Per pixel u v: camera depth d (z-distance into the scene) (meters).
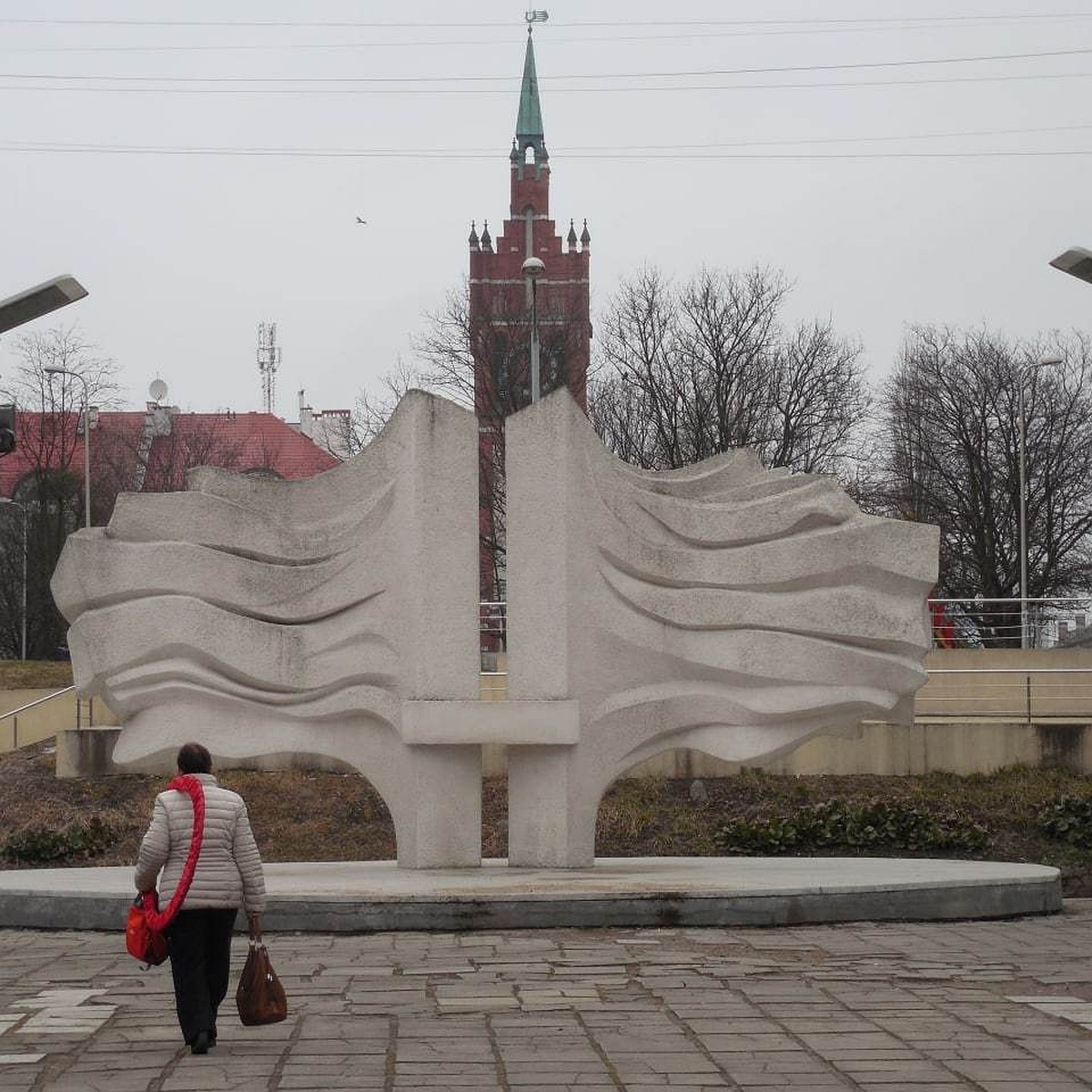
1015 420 54.06
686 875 19.41
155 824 10.84
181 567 20.64
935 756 27.97
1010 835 25.70
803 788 27.39
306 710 20.67
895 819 25.47
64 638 58.75
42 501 57.47
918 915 18.03
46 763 29.64
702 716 21.09
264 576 20.70
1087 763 27.75
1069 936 16.80
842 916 17.69
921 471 55.44
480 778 20.47
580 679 20.52
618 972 14.12
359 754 20.78
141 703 20.69
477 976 13.88
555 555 20.42
